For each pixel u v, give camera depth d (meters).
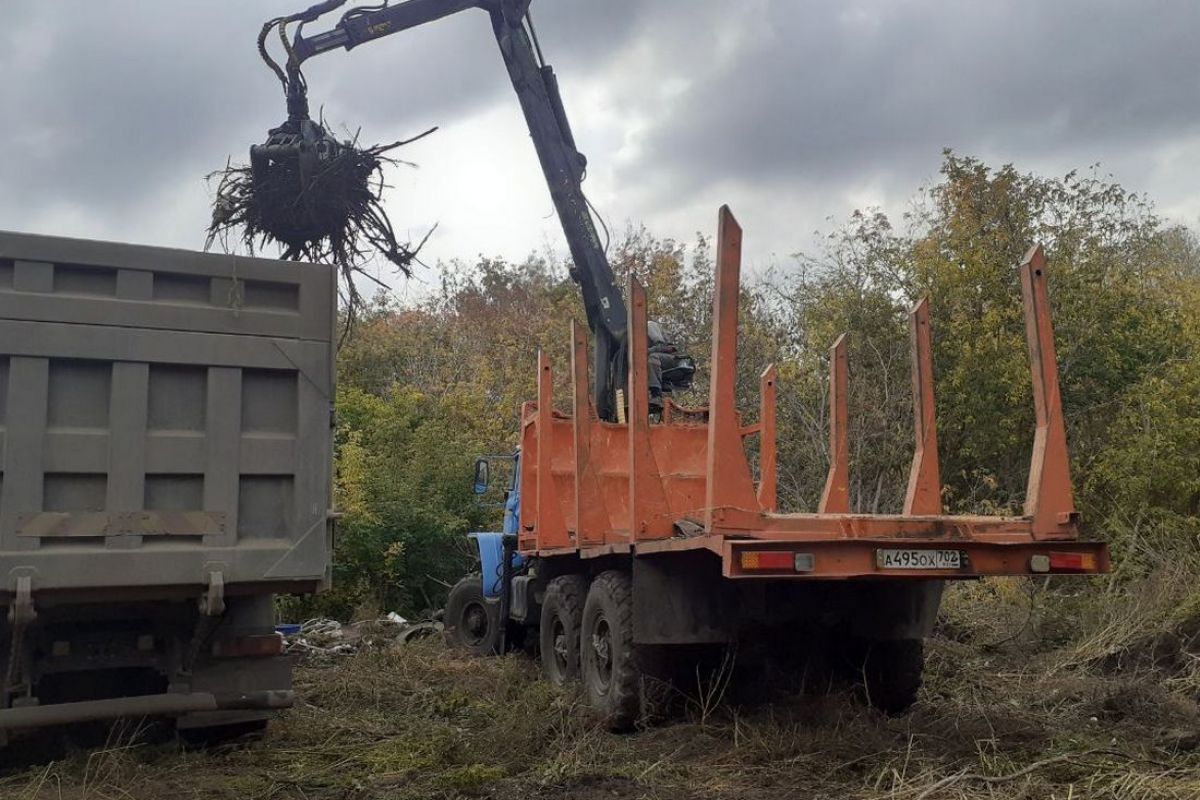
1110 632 9.41
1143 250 19.52
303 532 6.18
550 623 9.44
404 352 29.89
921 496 7.40
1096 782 5.53
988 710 7.25
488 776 6.00
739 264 6.29
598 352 10.66
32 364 5.74
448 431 19.59
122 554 5.77
